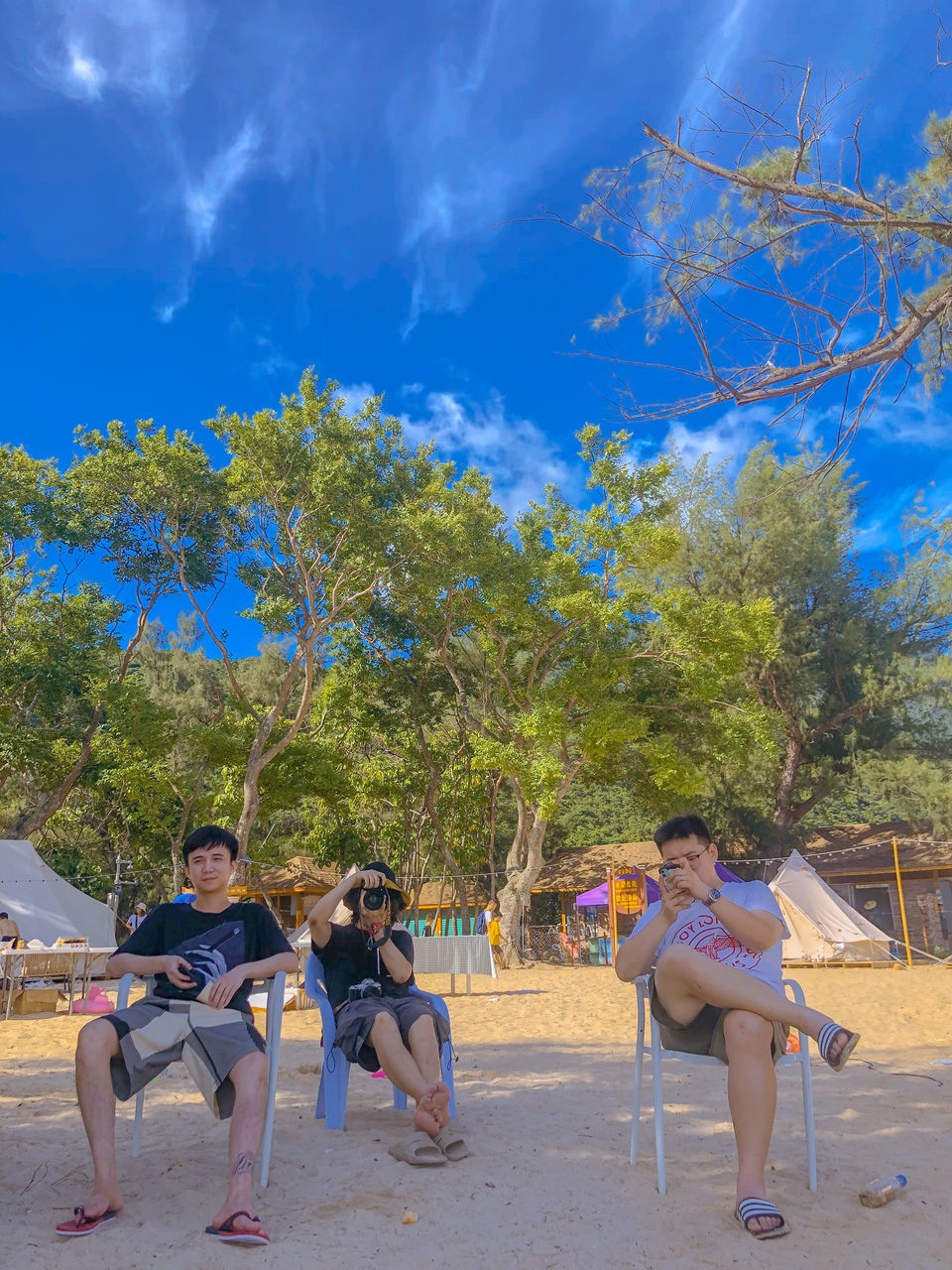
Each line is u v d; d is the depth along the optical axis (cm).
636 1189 319
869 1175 333
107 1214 289
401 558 2277
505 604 2386
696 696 2453
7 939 1338
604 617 2322
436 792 3112
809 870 2203
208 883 353
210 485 2478
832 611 3372
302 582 2400
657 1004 321
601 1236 272
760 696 3291
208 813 2775
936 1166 343
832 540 3272
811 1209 294
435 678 3028
